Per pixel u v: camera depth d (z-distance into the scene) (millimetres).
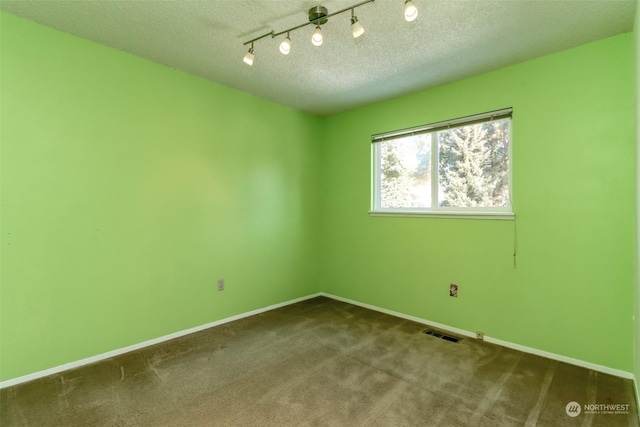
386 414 1737
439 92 3027
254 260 3404
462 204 2939
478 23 2016
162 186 2686
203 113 2945
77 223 2254
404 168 3379
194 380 2076
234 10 1914
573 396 1893
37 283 2098
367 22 2010
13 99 2002
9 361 1999
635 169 1968
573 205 2309
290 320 3215
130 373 2160
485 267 2734
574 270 2307
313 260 4074
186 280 2852
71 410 1756
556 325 2381
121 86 2443
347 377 2119
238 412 1750
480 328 2762
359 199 3711
